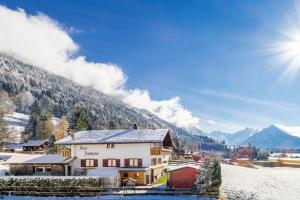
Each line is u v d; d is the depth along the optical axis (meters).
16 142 176.50
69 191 60.47
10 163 73.31
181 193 57.38
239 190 69.31
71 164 73.12
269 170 155.62
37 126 171.50
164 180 75.69
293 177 113.12
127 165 71.00
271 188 76.44
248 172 128.25
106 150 72.25
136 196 56.78
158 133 73.75
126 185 68.44
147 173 69.69
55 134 157.88
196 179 61.19
